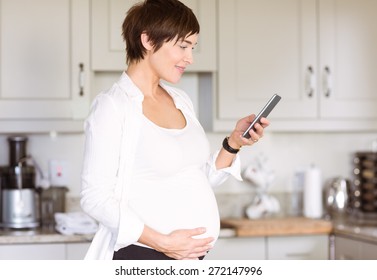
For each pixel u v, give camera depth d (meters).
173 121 2.42
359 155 4.59
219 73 4.07
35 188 4.04
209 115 4.19
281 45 4.15
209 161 2.59
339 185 4.47
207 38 4.07
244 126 2.54
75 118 3.92
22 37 3.88
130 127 2.26
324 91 4.21
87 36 3.93
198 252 2.31
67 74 3.91
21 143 4.07
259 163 4.39
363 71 4.26
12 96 3.88
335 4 4.22
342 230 3.87
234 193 4.47
